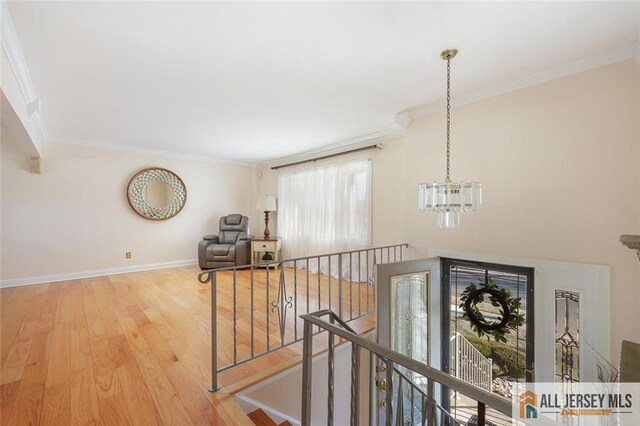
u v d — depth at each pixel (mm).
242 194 6387
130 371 1945
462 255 2754
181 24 1672
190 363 2061
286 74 2299
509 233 2465
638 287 1895
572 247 2150
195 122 3520
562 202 2197
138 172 5016
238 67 2182
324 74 2301
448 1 1497
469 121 2715
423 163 3066
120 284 4195
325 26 1698
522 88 2395
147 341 2385
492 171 2564
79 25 1672
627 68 1927
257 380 1900
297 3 1505
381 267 2533
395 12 1582
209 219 5910
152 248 5207
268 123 3570
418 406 2803
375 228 4219
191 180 5664
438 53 1998
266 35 1785
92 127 3736
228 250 5242
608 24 1686
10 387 1754
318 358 2350
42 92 2596
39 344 2311
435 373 848
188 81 2410
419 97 2770
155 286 4105
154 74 2283
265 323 2852
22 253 4082
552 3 1514
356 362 1108
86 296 3613
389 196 4051
